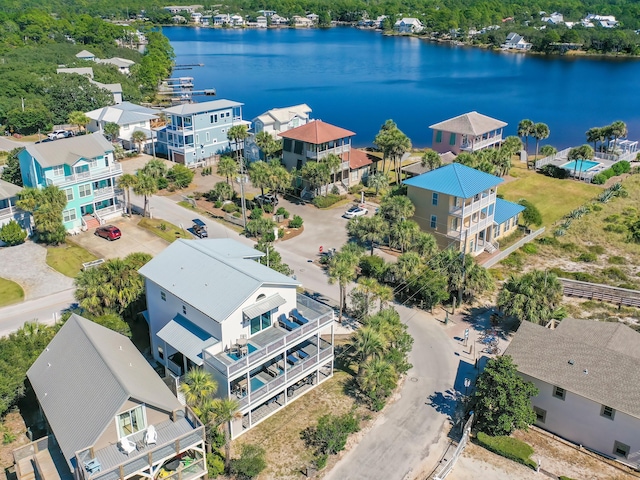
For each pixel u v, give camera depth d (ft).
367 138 410.93
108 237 217.97
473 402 136.77
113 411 102.12
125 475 98.94
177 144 314.35
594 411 124.88
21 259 201.57
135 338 157.38
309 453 121.90
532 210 244.63
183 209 255.09
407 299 185.37
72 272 194.08
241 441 124.57
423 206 220.02
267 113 330.54
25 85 402.72
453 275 179.63
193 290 134.92
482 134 328.70
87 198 227.61
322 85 626.64
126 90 456.86
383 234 204.95
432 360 155.94
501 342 164.45
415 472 118.52
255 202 263.49
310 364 138.72
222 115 324.60
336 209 261.44
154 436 103.35
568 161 335.47
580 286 194.49
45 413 111.14
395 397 141.38
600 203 276.82
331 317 140.77
